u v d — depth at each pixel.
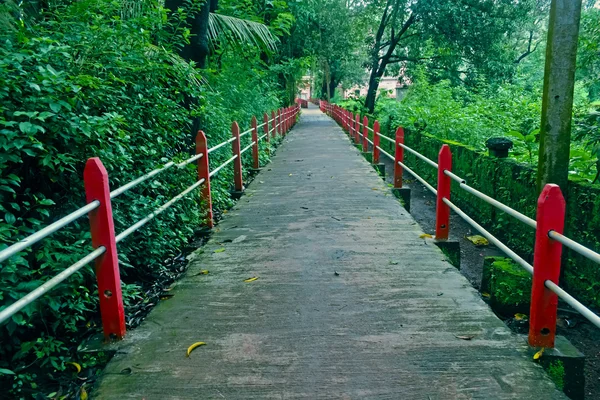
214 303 3.39
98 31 3.90
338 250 4.50
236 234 5.16
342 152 12.59
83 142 3.29
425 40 21.14
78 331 3.27
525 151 7.36
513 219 5.34
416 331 2.91
